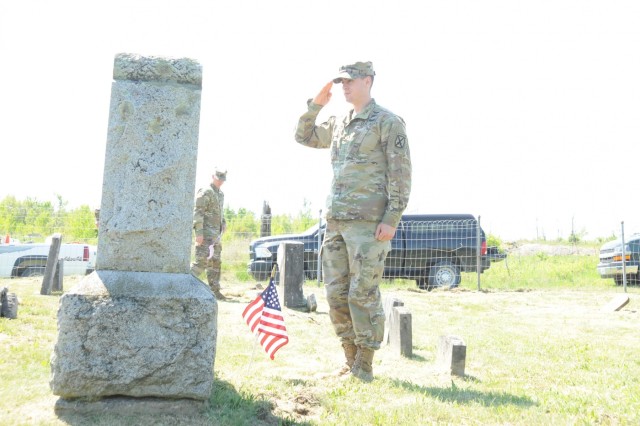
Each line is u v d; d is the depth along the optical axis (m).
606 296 12.35
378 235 4.05
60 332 2.90
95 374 2.87
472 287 15.35
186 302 3.02
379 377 4.26
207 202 9.10
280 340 4.13
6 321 5.71
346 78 4.12
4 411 2.88
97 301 2.93
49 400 3.08
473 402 3.62
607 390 4.21
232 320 7.11
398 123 4.10
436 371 4.75
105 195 3.17
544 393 4.02
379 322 4.11
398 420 3.17
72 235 21.58
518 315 9.24
